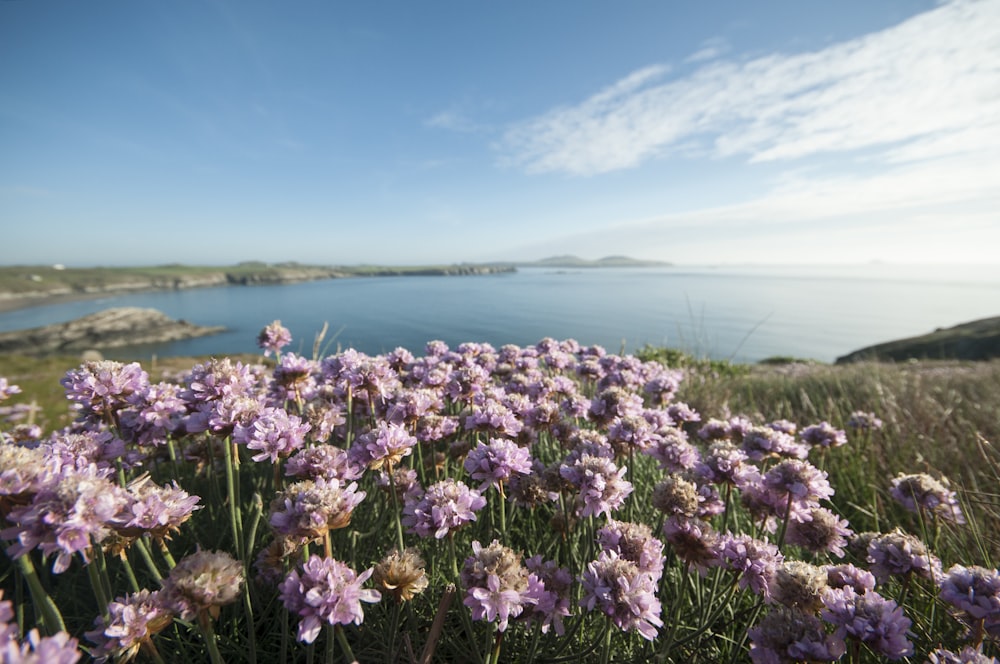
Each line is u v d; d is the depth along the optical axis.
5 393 3.48
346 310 83.81
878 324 114.50
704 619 2.87
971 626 2.39
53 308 130.88
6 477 1.80
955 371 11.56
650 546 2.46
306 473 2.69
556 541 3.65
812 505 3.13
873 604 2.11
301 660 2.71
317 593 1.92
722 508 3.03
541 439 5.34
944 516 3.72
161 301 145.62
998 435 6.15
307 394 4.88
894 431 6.64
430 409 4.38
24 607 2.85
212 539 3.45
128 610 1.92
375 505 3.93
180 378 6.47
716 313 112.94
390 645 2.43
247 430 2.74
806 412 8.74
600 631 2.62
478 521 3.86
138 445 3.71
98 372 3.17
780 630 2.07
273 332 5.32
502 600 2.08
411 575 2.24
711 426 4.62
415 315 71.06
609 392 4.43
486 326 53.81
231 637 2.69
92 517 1.88
